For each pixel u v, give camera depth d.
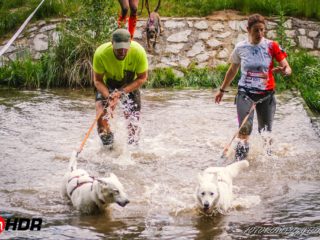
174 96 11.84
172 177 7.07
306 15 15.10
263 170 7.28
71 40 13.17
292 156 7.82
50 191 6.55
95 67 7.62
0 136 8.81
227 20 14.90
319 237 5.32
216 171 6.33
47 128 9.31
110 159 7.77
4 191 6.53
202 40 14.23
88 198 5.86
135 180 6.95
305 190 6.59
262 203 6.21
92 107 10.84
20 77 12.95
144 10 15.66
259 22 7.22
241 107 7.45
